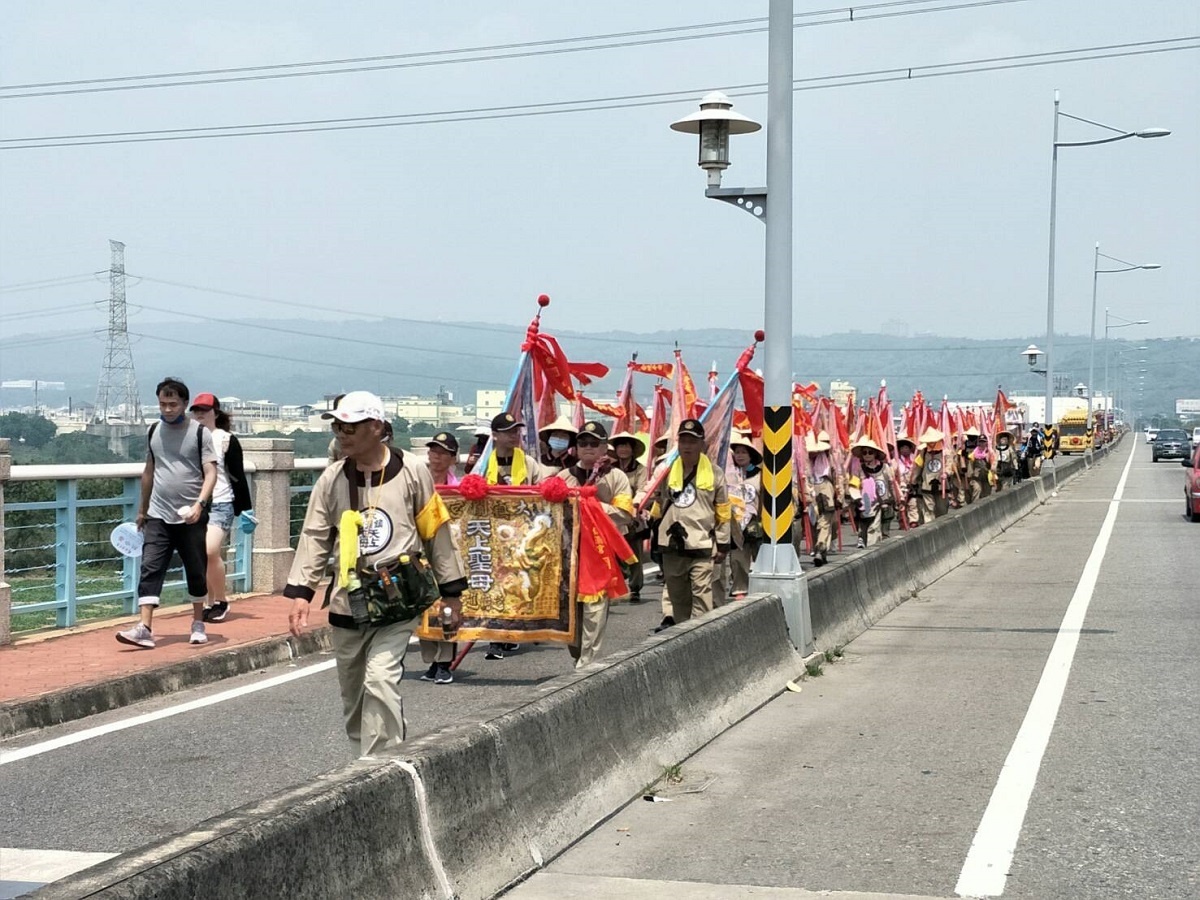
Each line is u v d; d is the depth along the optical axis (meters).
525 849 6.33
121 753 8.95
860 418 26.73
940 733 9.52
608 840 6.91
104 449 39.22
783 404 12.04
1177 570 21.09
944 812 7.48
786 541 12.09
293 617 6.75
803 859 6.61
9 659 11.50
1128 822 7.27
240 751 9.02
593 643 11.52
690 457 12.38
